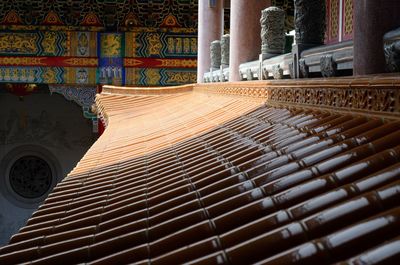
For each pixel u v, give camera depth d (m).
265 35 12.08
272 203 4.46
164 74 30.00
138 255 4.69
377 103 5.21
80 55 29.66
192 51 30.03
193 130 10.57
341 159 4.68
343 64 7.79
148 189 6.98
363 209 3.67
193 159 7.91
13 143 32.97
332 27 13.05
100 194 7.48
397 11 6.46
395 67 6.16
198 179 6.56
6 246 5.96
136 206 6.28
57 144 33.12
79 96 29.83
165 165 8.24
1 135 32.97
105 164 9.53
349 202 3.75
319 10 9.40
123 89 21.89
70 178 8.77
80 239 5.55
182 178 7.04
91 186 8.05
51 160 33.16
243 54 14.17
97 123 29.83
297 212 4.04
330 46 8.17
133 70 29.86
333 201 3.99
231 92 12.22
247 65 13.66
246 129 8.29
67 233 5.94
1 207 32.97
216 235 4.52
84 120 33.28
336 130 5.54
